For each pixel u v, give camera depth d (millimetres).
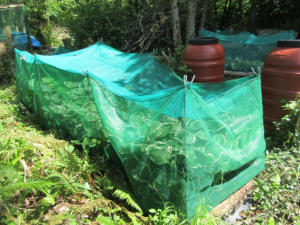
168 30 7707
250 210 2658
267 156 3297
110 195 2719
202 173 2303
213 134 2371
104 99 2721
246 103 2715
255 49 5953
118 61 5020
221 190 2553
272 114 3879
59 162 2859
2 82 6379
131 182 2637
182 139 2137
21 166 2633
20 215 2113
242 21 10133
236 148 2631
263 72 3852
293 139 3436
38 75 3820
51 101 3734
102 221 2145
